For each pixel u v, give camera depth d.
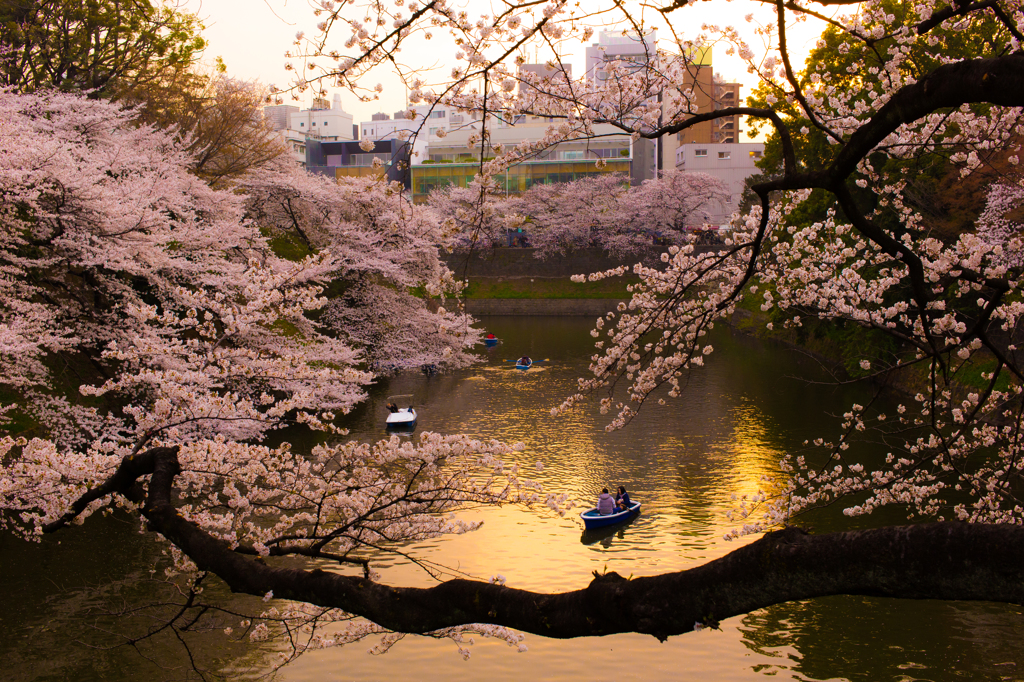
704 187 76.12
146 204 20.22
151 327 19.64
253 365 8.72
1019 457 8.51
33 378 19.12
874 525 17.86
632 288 10.35
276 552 5.25
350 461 7.82
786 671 13.24
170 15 34.53
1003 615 15.02
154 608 14.52
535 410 33.62
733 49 7.88
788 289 10.88
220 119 39.16
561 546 18.50
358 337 34.62
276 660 13.32
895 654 13.63
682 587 2.88
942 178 22.55
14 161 16.64
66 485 8.16
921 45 16.38
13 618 13.97
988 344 6.01
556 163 93.88
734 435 28.17
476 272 77.12
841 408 30.95
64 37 33.41
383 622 3.59
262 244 29.12
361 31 5.94
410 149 6.27
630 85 6.97
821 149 28.92
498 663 13.59
